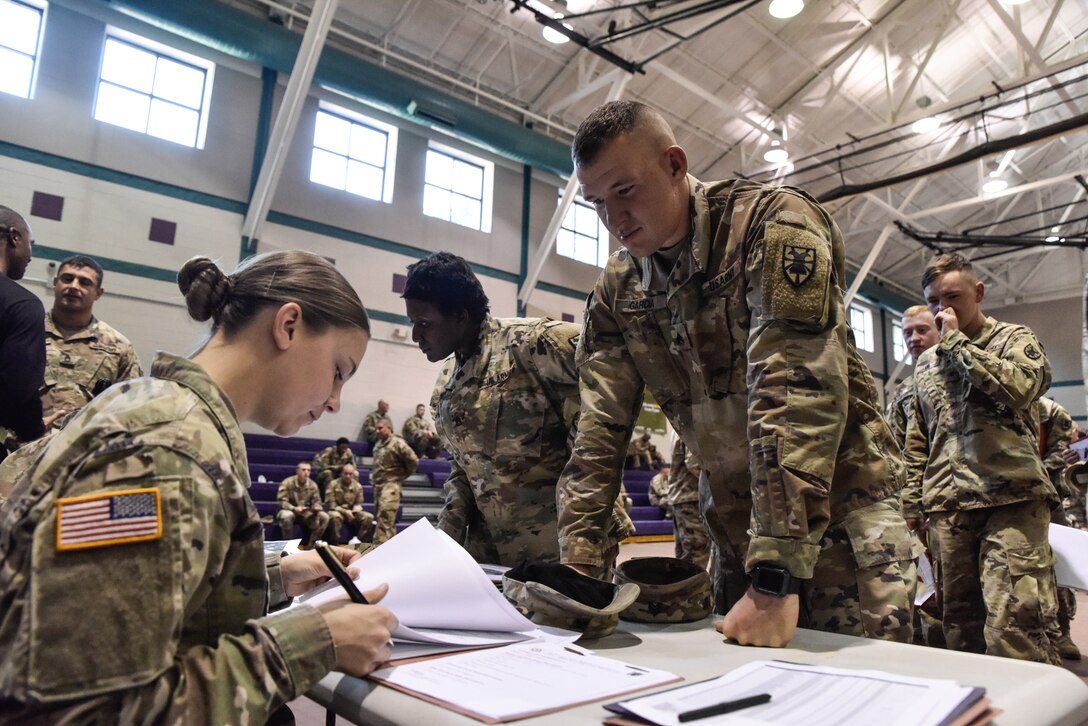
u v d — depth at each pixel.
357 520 6.49
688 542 2.51
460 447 1.60
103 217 7.13
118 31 7.35
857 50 8.90
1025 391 1.81
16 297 1.85
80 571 0.49
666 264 1.12
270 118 8.16
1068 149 11.46
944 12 8.00
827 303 0.91
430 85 8.17
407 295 1.54
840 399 0.89
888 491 1.07
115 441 0.54
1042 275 14.35
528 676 0.64
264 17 7.63
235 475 0.61
